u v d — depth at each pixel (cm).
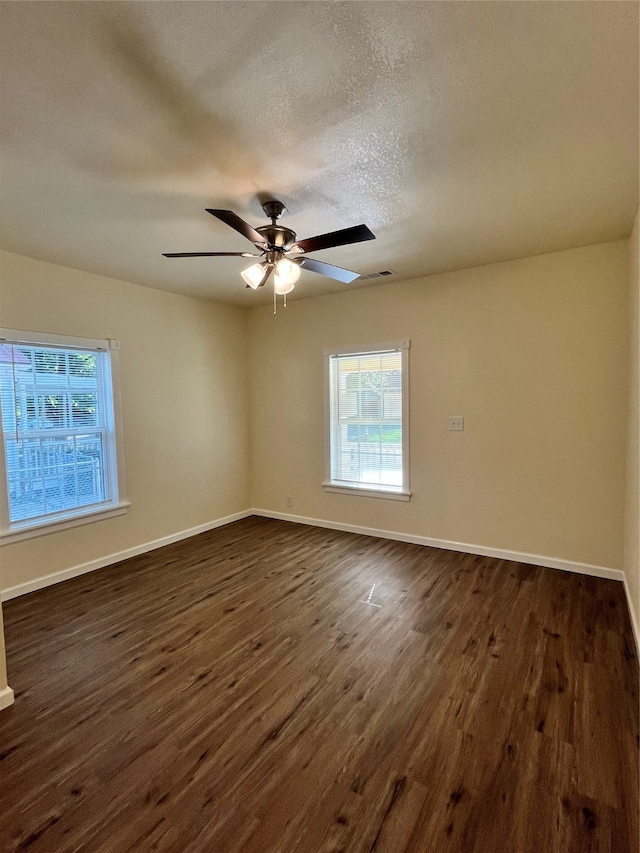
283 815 148
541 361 347
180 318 445
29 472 332
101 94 154
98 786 159
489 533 380
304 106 163
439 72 147
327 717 193
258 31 129
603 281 320
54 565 343
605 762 167
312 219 265
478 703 201
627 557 301
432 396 399
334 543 426
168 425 434
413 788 157
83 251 313
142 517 410
